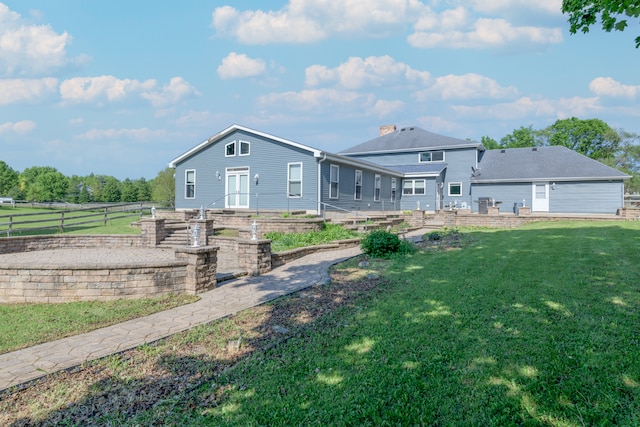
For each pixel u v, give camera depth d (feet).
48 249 42.39
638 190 133.28
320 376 11.54
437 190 85.76
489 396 10.01
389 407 9.72
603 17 18.01
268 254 28.63
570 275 21.33
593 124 142.72
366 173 72.18
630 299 16.67
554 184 78.84
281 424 9.23
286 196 60.13
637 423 8.52
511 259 27.09
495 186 85.25
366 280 24.13
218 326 16.58
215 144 67.67
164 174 141.79
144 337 15.55
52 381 11.80
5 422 9.69
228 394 10.80
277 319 17.29
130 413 10.00
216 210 56.44
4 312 19.93
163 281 22.49
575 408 9.24
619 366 10.97
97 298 21.85
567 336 13.21
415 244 38.24
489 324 14.76
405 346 13.23
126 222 66.13
